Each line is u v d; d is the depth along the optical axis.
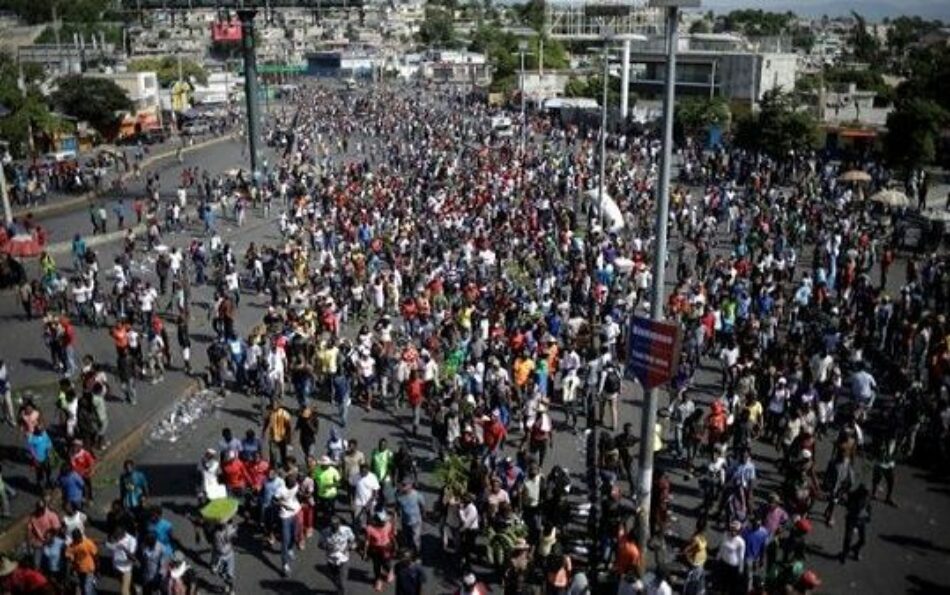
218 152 75.00
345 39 197.38
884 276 32.19
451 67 150.25
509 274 31.33
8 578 13.00
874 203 44.66
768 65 79.94
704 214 42.94
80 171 55.91
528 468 16.36
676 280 33.94
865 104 77.81
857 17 175.00
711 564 15.67
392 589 15.11
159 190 54.00
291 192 51.06
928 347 23.69
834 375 21.34
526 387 21.78
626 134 69.38
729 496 16.47
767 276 29.16
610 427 21.73
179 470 19.52
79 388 23.39
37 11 157.12
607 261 31.36
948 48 96.38
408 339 25.69
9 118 62.00
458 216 39.09
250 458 17.09
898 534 17.20
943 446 19.92
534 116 84.06
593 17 81.06
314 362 24.14
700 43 89.19
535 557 15.04
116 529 14.02
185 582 13.62
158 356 24.69
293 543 15.51
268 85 128.00
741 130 62.81
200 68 116.62
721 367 25.94
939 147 57.44
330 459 17.58
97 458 19.31
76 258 33.97
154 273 35.09
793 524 14.34
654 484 15.88
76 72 87.62
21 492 17.91
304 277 31.64
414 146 68.19
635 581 12.83
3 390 20.95
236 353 24.25
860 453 20.17
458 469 16.95
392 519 15.39
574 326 25.25
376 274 31.39
